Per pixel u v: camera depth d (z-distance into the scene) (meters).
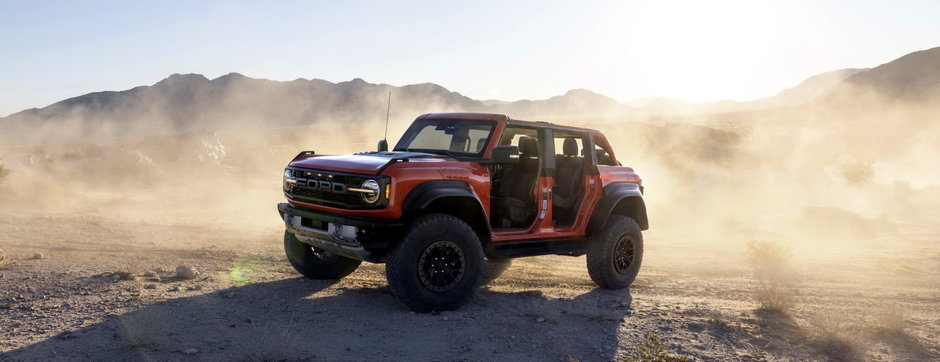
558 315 6.51
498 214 7.53
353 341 5.52
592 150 7.92
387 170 5.99
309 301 6.75
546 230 7.33
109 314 5.96
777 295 7.09
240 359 4.93
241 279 7.73
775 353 5.64
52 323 5.66
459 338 5.72
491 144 6.88
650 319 6.57
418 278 6.18
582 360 5.32
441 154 7.16
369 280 7.85
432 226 6.15
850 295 8.15
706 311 6.91
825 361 5.49
